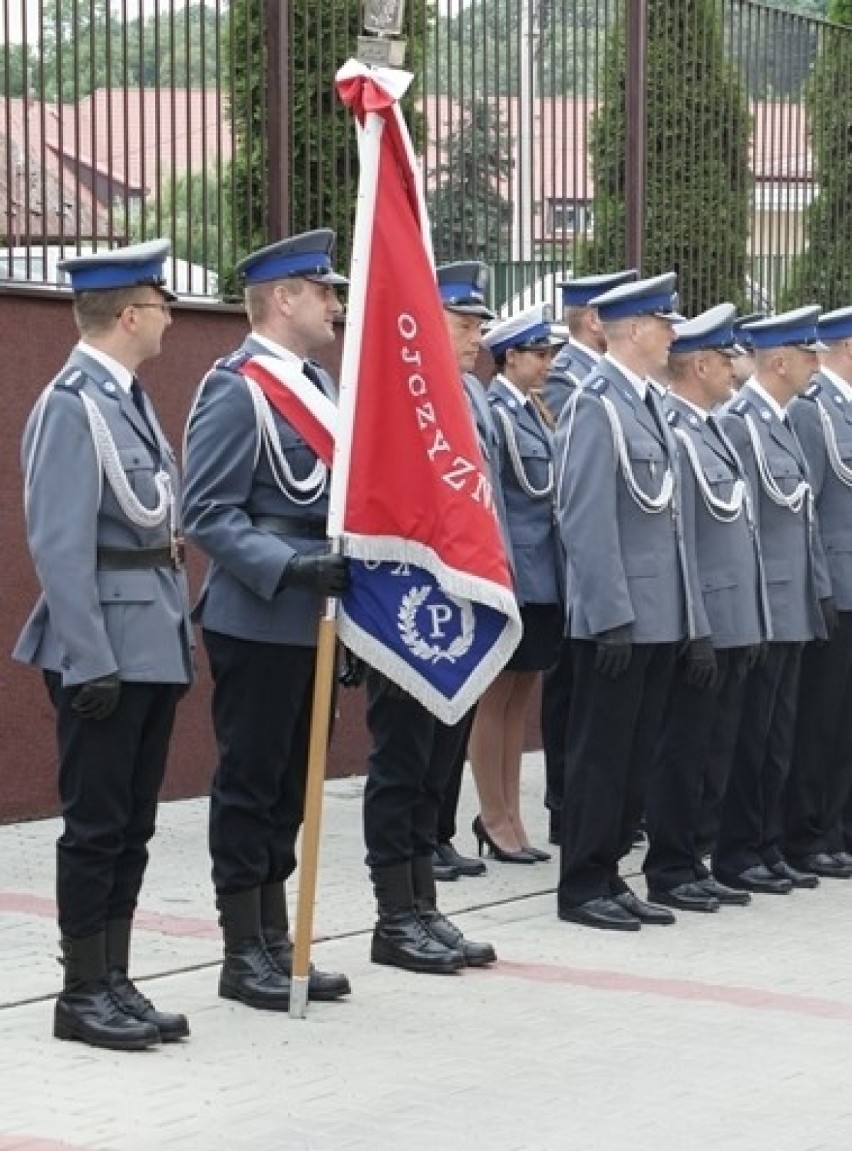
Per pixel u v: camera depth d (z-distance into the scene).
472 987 9.12
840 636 12.09
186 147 13.13
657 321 10.60
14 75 12.16
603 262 16.11
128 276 8.00
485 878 11.53
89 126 12.57
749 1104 7.55
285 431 8.55
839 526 12.20
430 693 8.55
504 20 15.19
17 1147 6.84
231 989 8.70
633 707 10.45
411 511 8.44
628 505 10.47
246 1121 7.19
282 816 8.77
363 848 12.10
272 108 13.56
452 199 14.86
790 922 10.77
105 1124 7.11
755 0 17.58
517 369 12.01
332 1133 7.10
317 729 8.34
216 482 8.45
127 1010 8.09
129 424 7.98
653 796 11.05
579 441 10.38
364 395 8.38
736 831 11.62
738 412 11.70
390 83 8.52
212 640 8.56
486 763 11.93
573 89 15.80
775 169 17.88
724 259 17.27
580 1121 7.31
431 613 8.53
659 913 10.59
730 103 17.20
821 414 12.21
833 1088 7.77
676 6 16.66
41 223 12.34
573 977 9.38
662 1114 7.41
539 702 15.79
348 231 14.12
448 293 10.52
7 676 12.30
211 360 13.26
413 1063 7.94
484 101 15.05
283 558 8.29
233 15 13.39
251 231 13.56
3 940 9.64
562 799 11.95
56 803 12.62
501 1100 7.52
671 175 16.69
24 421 12.23
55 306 12.34
